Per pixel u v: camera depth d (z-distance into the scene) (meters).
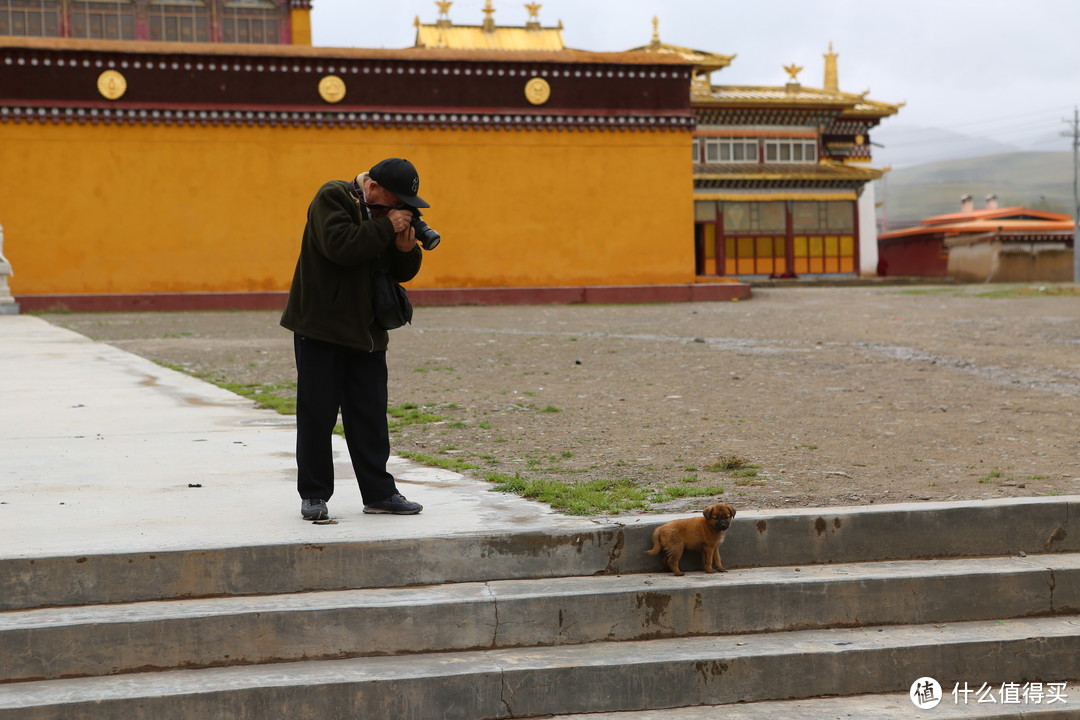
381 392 6.04
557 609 5.20
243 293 34.75
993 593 5.64
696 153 53.38
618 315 27.94
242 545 5.21
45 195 33.66
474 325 24.89
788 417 10.58
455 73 36.47
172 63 34.44
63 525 5.69
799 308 28.67
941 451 8.62
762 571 5.66
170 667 4.82
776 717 4.92
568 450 8.75
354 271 5.83
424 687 4.75
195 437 8.93
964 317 23.27
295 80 35.28
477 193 36.81
